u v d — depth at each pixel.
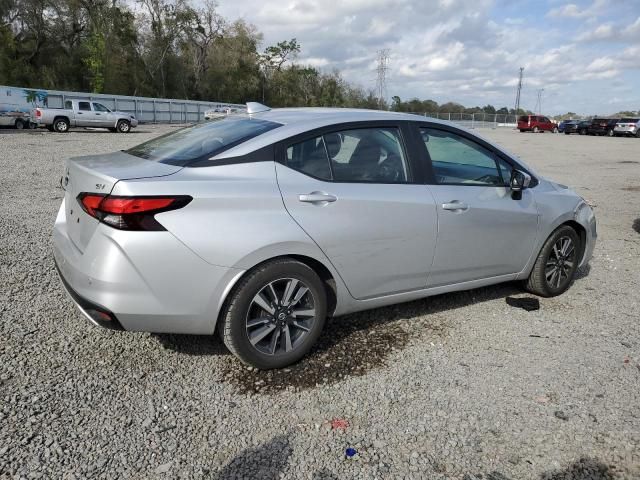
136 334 3.81
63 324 3.90
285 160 3.35
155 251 2.90
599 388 3.35
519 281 5.16
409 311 4.45
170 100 46.28
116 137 23.22
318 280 3.41
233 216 3.06
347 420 2.94
